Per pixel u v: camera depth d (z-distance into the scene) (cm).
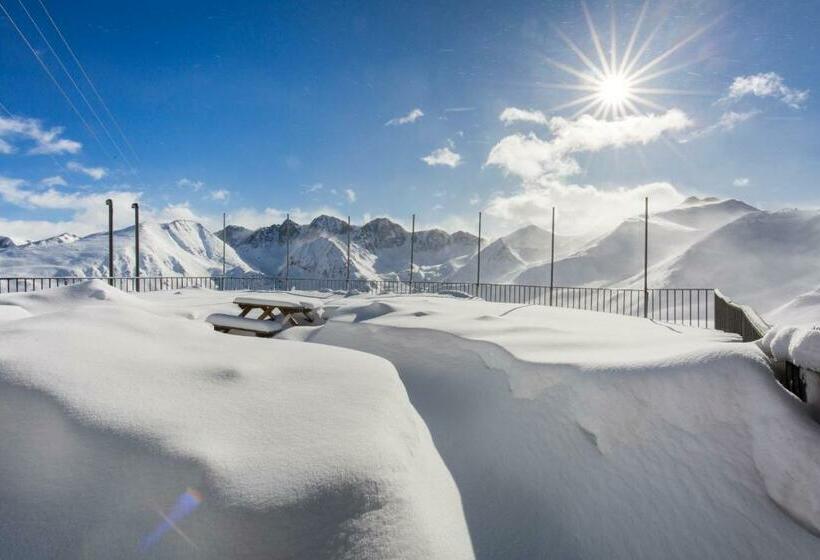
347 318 842
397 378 385
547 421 375
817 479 238
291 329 831
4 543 200
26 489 217
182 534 197
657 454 299
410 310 841
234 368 331
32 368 271
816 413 263
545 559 287
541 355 434
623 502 300
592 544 291
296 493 212
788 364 298
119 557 194
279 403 290
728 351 297
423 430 374
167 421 247
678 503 279
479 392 487
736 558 248
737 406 275
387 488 236
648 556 272
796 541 238
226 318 834
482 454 393
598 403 335
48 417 240
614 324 743
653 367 318
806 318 1339
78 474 219
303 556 197
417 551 222
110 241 2055
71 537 201
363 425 272
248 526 197
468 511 324
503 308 1005
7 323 364
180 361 334
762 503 255
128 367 306
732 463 270
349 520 214
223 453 228
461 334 574
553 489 334
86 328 364
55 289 1030
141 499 208
